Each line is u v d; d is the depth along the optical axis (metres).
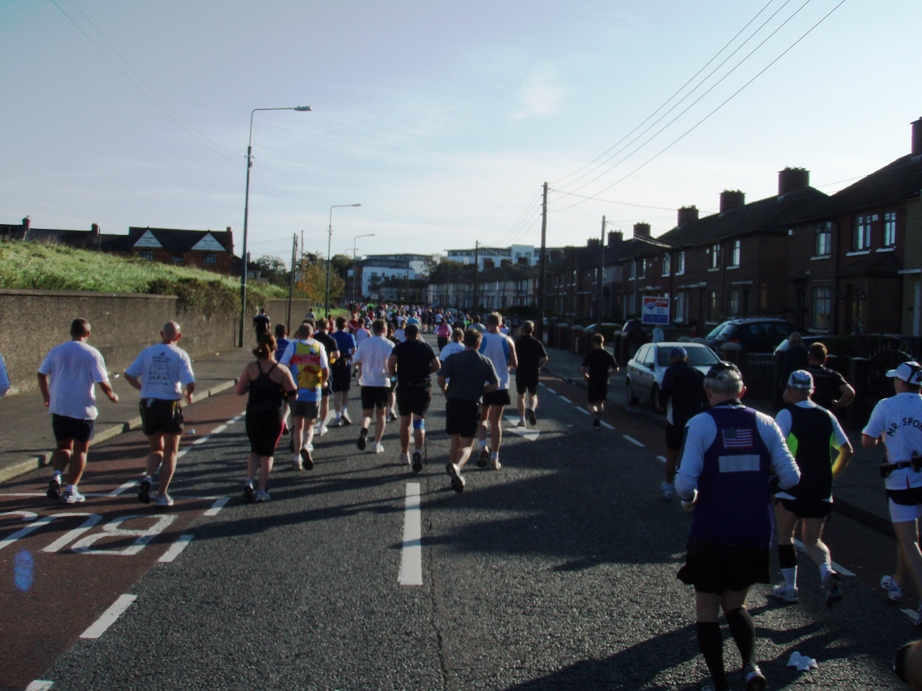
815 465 5.62
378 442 11.37
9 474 9.22
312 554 6.43
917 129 31.08
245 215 32.69
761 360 19.14
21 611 5.09
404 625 5.00
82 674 4.21
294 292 57.19
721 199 49.16
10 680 4.12
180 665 4.34
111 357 21.17
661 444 12.96
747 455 4.20
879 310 27.00
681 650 4.75
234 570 5.99
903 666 2.85
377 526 7.32
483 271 120.38
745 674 3.99
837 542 7.60
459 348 10.81
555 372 28.83
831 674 4.48
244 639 4.71
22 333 16.62
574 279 71.81
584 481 9.68
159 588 5.57
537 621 5.14
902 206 26.81
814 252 32.72
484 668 4.42
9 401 15.34
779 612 5.54
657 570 6.27
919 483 5.36
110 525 7.19
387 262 195.50
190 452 11.08
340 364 13.80
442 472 10.03
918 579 5.25
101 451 11.17
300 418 9.91
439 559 6.39
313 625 4.96
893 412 5.51
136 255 38.84
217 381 20.84
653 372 16.58
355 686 4.15
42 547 6.50
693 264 46.06
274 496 8.45
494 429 10.37
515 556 6.54
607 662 4.55
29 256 23.16
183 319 27.86
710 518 4.16
